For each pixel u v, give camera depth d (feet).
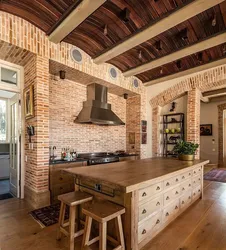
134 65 16.37
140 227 6.56
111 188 6.81
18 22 9.99
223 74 15.46
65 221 8.31
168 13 9.52
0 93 17.15
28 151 11.73
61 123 14.94
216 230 7.94
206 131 27.43
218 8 9.39
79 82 16.16
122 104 21.40
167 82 19.36
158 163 10.58
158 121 20.40
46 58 11.25
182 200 9.66
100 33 11.71
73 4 8.93
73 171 7.88
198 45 12.31
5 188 14.48
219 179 17.43
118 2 9.04
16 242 7.05
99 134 18.39
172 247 6.72
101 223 5.41
